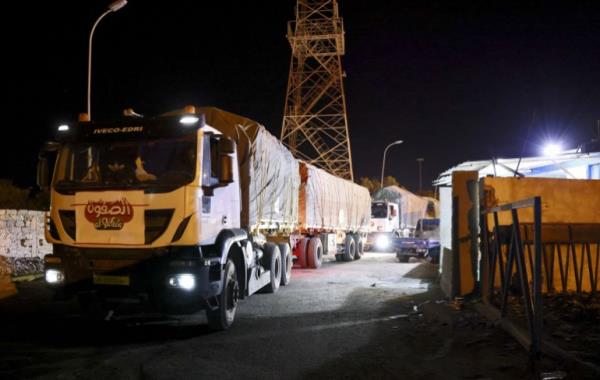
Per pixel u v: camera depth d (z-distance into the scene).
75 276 8.34
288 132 39.09
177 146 8.40
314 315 10.47
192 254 8.19
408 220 41.28
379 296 13.10
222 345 7.90
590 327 8.17
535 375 6.02
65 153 8.76
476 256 11.37
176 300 8.08
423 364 6.79
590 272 11.62
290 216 16.38
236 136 11.82
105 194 8.27
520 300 10.62
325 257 28.36
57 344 7.89
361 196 29.56
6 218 17.42
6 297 12.29
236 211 9.98
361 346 7.82
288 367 6.71
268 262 13.57
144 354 7.32
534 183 11.86
